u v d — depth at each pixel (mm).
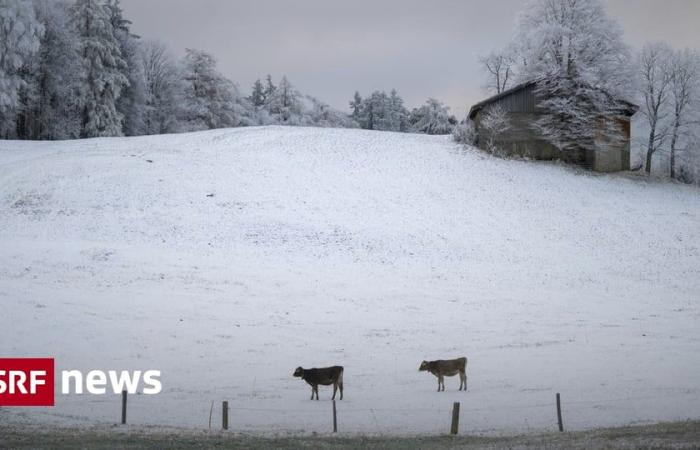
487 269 43031
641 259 46219
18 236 45094
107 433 16891
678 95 72000
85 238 45188
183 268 40062
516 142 68500
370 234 47781
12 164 59406
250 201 52688
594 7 66938
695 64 71375
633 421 18625
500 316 33812
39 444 14898
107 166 58875
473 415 19938
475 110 70750
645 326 31969
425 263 43719
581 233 50625
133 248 43312
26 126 83875
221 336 29688
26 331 29016
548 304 36281
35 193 52500
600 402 20875
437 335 30516
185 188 54469
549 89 67625
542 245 47938
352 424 19062
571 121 66875
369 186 57406
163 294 35531
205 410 20656
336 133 74375
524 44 68688
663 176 71312
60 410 20281
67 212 49375
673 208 57969
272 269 41031
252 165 61094
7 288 35031
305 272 40844
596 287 40188
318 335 30297
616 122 68750
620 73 66375
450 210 53406
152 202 51500
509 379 23953
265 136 71750
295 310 34094
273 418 19812
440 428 18562
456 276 41469
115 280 37438
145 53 99750
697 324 32344
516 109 68562
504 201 56094
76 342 28047
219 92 102250
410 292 37969
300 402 21641
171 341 28734
